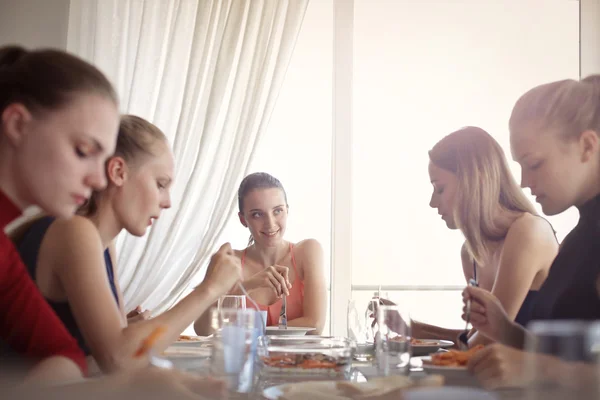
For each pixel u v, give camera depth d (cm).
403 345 111
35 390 74
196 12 330
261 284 205
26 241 118
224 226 322
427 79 334
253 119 324
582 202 207
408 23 336
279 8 328
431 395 79
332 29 341
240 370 90
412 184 330
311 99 340
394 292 327
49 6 329
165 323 119
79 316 114
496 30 333
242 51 327
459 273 326
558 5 331
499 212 233
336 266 324
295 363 113
